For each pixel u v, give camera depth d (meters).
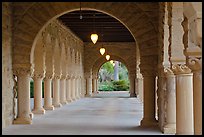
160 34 12.15
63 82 22.38
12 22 13.28
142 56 13.06
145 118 12.95
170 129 11.02
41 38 16.75
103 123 13.47
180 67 8.28
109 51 29.88
